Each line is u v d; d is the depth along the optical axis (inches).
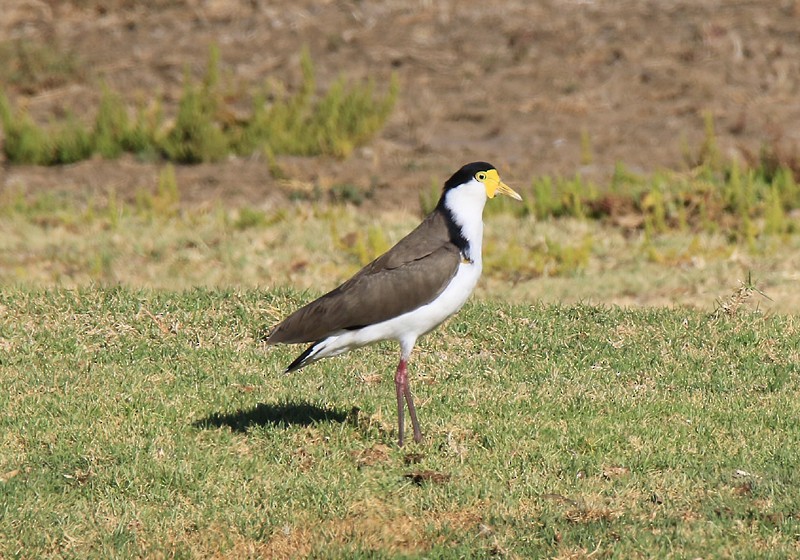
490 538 357.1
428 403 466.0
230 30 1247.5
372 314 402.6
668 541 352.2
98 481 392.8
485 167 417.4
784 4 1254.3
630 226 788.6
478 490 388.5
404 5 1295.5
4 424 437.4
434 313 412.2
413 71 1152.8
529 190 865.5
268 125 988.6
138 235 769.6
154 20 1279.5
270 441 425.7
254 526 366.0
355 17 1269.7
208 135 966.4
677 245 740.0
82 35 1243.2
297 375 499.2
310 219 808.9
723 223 781.3
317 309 405.4
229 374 493.7
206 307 573.6
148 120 1014.4
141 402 458.9
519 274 692.1
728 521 364.5
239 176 923.4
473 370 507.8
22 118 971.3
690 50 1167.0
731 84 1101.1
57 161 971.3
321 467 406.9
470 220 417.4
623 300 631.2
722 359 521.3
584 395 476.1
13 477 394.9
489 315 568.4
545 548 350.9
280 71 1145.4
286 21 1261.1
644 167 923.4
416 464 410.9
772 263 689.0
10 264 706.2
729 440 430.3
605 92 1099.3
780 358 521.7
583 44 1194.0
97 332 539.5
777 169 853.8
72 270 696.4
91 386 476.7
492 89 1112.8
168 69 1156.5
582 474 402.9
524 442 426.9
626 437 431.5
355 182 897.5
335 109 992.9
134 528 363.9
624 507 377.1
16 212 828.0
